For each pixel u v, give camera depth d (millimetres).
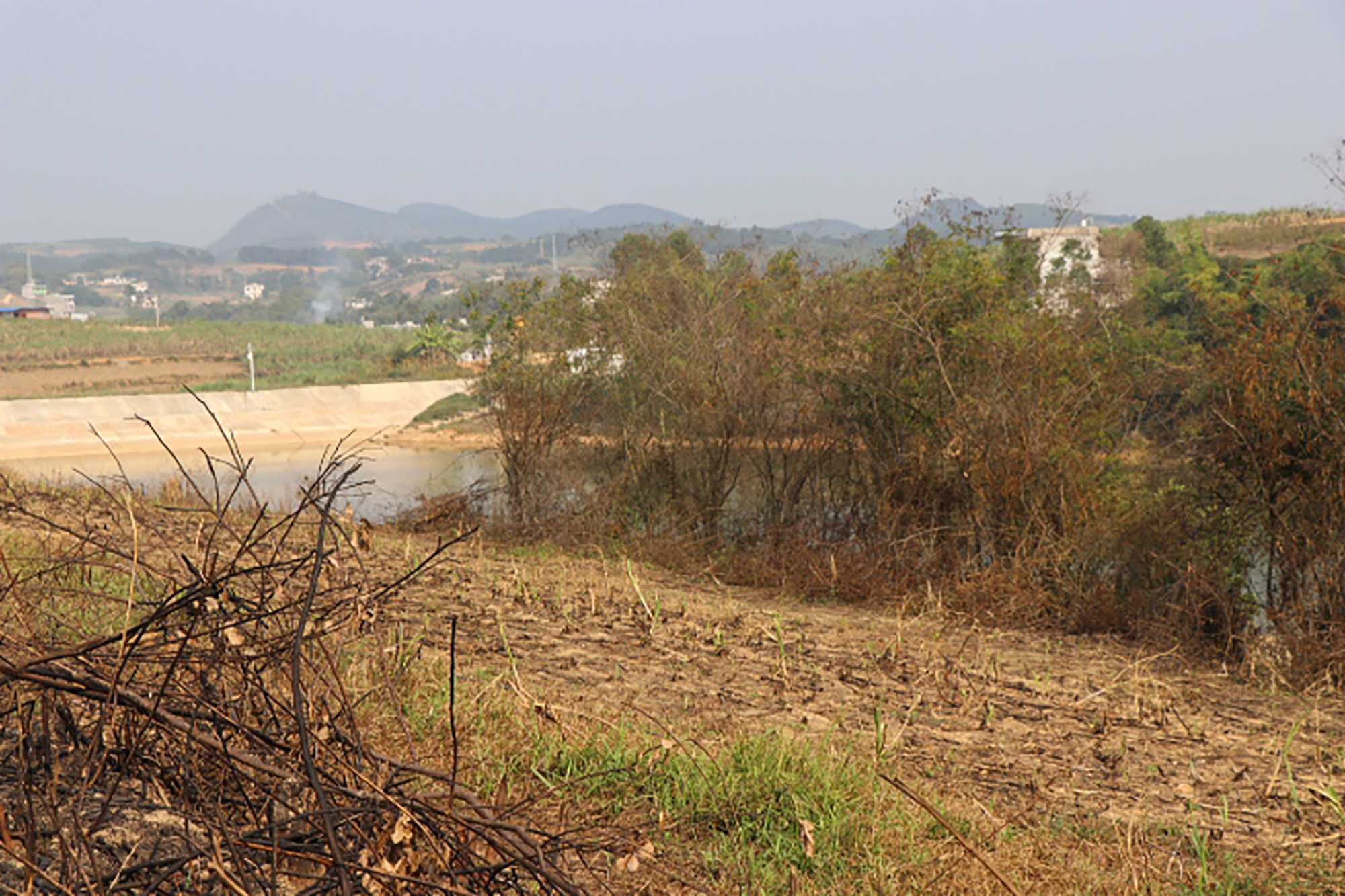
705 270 19219
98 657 3287
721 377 17406
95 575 6816
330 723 3285
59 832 2891
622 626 10555
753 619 11602
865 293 16188
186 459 48312
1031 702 8641
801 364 16391
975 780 6453
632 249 20219
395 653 6375
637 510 18125
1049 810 6000
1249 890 5133
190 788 3262
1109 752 7281
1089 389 13984
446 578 12312
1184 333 14594
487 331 20141
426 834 2967
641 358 18469
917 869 4906
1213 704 9266
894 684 8867
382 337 112062
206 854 2963
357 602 3678
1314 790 6305
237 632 3186
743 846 5016
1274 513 11641
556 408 18688
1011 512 13766
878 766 5871
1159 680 9688
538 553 16812
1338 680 10227
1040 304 15328
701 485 17594
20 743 3143
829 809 5379
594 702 7133
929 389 15078
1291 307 11875
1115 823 5598
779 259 17797
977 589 13203
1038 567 13477
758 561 15711
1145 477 13422
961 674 9227
